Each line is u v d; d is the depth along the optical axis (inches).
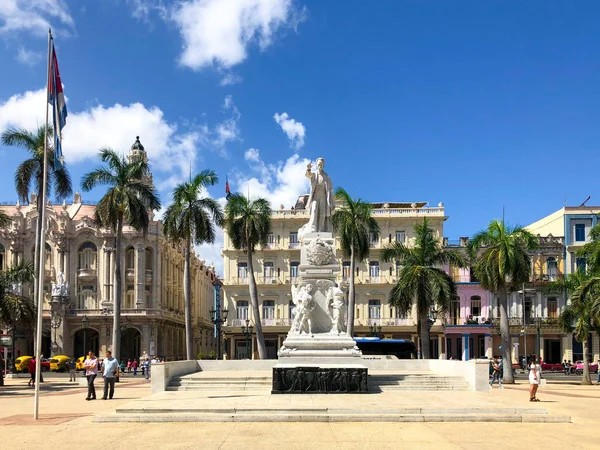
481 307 2886.3
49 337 3289.9
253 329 2935.5
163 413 687.7
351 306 1932.8
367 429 617.6
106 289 3233.3
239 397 818.8
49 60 868.6
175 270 3752.5
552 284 2145.7
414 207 3080.7
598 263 1657.2
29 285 3129.9
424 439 563.8
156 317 3206.2
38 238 1755.7
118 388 1379.2
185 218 1924.2
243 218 2000.5
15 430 639.1
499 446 534.3
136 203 1887.3
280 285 2957.7
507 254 1594.5
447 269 2920.8
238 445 533.0
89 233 3282.5
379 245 2982.3
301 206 3265.3
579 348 2780.5
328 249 1055.0
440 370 1120.8
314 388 852.0
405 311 1863.9
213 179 1974.7
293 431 603.8
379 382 960.3
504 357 1632.6
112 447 530.6
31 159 1798.7
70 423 678.5
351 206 1958.7
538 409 705.0
